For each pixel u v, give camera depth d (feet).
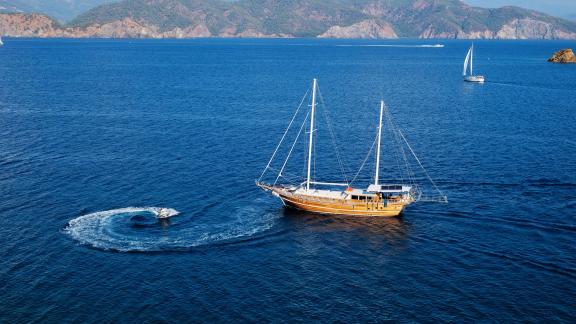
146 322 146.30
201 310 151.94
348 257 186.50
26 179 261.44
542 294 161.07
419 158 313.12
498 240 198.29
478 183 262.47
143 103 502.79
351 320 148.56
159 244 192.65
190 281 167.53
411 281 169.58
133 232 201.77
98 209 223.71
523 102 526.57
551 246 192.24
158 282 166.61
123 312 150.51
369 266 179.83
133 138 354.54
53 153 311.06
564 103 519.19
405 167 295.07
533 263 179.73
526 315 150.71
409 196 227.20
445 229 209.36
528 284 166.81
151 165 290.76
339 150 334.44
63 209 222.69
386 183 267.59
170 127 392.68
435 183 264.72
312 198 225.97
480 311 152.76
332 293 162.40
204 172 280.31
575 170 282.56
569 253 186.39
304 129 393.09
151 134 367.66
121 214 218.59
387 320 148.66
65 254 183.11
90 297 157.58
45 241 192.54
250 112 461.78
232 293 161.17
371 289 164.96
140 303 154.92
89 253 184.24
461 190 253.03
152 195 242.37
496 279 170.09
